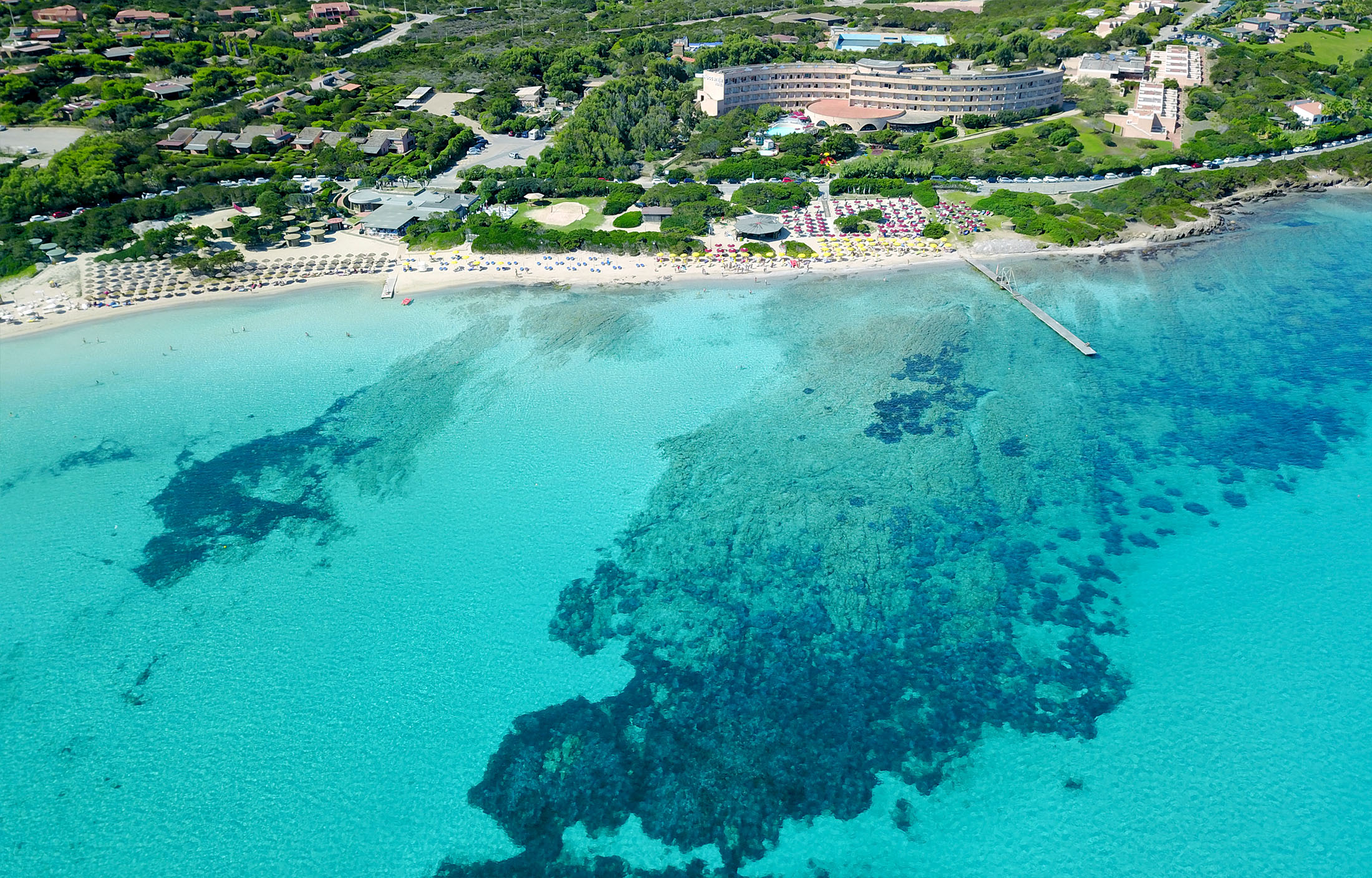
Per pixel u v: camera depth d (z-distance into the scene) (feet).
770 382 400.88
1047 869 213.66
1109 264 506.48
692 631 277.64
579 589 295.07
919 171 618.03
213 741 247.50
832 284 490.49
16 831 225.35
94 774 238.68
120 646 276.41
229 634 280.31
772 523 318.45
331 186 611.06
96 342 440.45
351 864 219.20
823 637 273.95
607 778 236.84
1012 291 474.90
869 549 305.53
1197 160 632.38
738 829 224.53
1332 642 266.77
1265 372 398.62
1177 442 354.95
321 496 337.31
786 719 250.37
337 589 296.30
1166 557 299.79
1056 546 305.73
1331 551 299.99
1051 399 382.83
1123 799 226.99
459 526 321.93
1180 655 264.31
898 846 219.61
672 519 321.93
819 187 618.44
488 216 573.33
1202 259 509.35
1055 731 244.01
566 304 473.26
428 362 421.18
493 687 262.47
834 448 355.77
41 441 367.86
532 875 216.54
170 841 223.71
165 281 495.00
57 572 303.68
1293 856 213.46
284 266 515.09
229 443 367.25
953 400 383.45
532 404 388.98
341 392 399.85
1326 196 599.57
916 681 259.60
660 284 495.41
